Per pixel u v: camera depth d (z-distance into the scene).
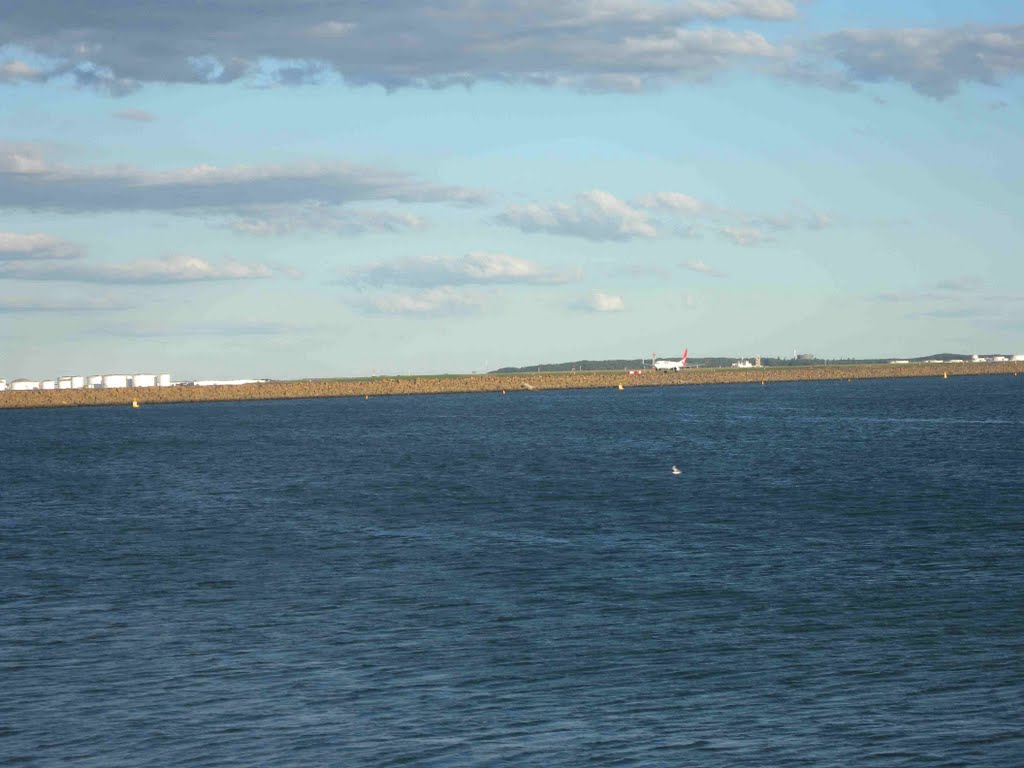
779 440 187.88
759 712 42.06
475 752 38.59
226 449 192.50
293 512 103.44
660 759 37.72
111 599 64.19
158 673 48.41
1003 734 39.31
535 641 52.50
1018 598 59.44
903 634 52.56
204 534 89.88
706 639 52.28
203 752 39.06
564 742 39.34
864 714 41.62
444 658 49.88
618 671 47.47
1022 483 114.06
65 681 47.47
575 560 73.62
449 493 116.75
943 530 83.38
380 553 78.25
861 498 104.50
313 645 52.56
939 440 178.25
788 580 65.44
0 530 95.06
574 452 170.38
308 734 40.53
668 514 96.25
